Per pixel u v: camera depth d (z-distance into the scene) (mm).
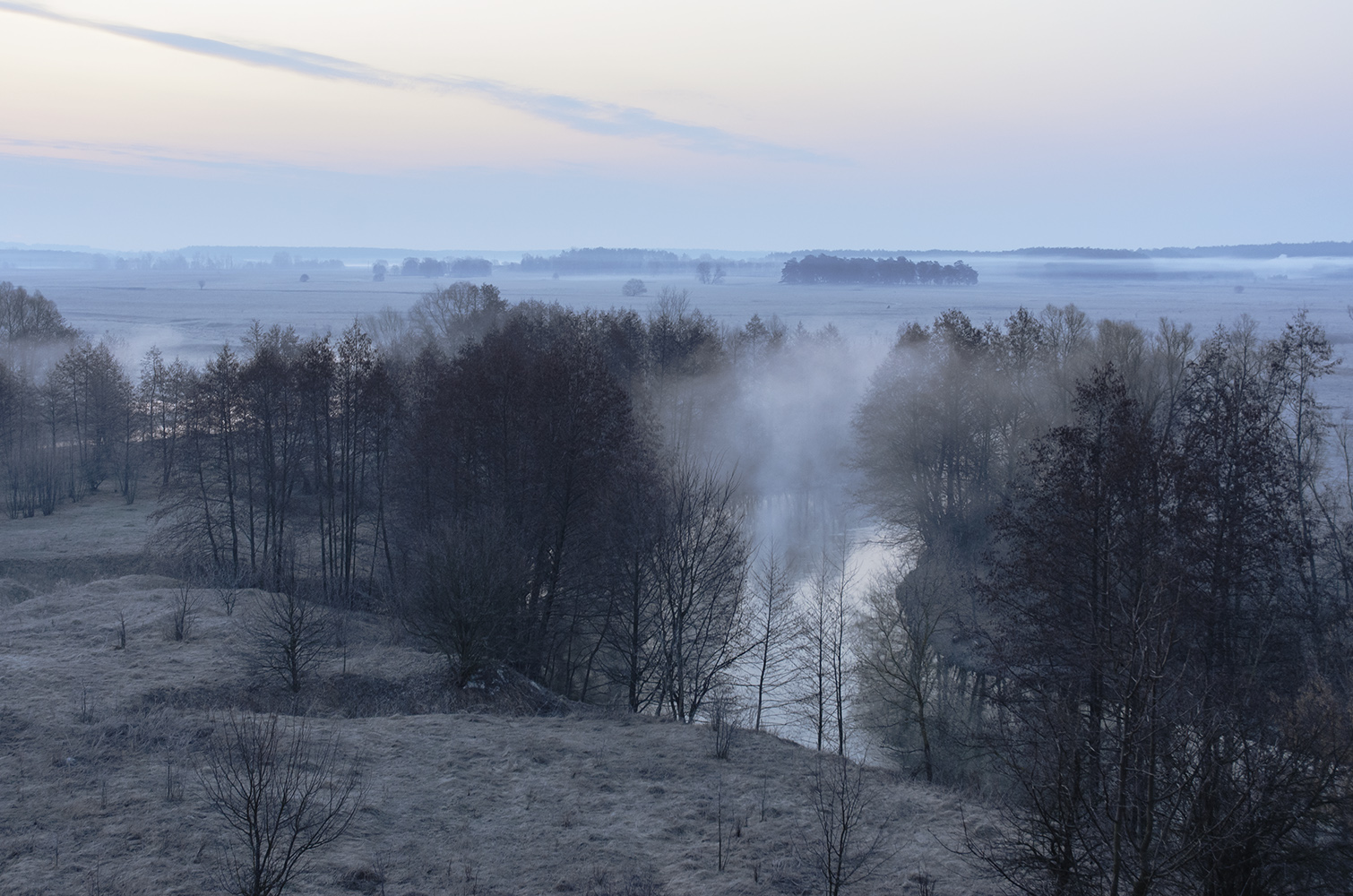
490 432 40219
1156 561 22125
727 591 37406
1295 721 16969
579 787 21078
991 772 29266
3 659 28062
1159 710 15219
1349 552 31344
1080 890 14484
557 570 37188
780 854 17812
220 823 17062
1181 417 36094
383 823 18188
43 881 14711
